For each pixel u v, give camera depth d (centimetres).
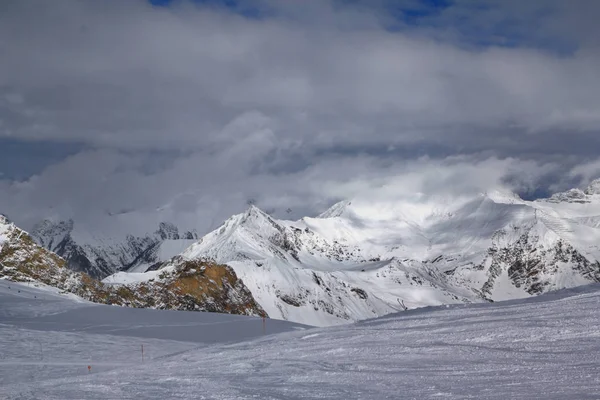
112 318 5975
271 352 2780
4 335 4519
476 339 2445
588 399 1397
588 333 2303
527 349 2158
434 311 3659
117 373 2564
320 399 1622
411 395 1595
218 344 3638
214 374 2231
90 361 3675
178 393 1836
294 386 1852
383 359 2255
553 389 1536
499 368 1888
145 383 2080
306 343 2964
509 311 3125
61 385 2181
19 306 6481
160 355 3956
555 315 2766
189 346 4531
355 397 1619
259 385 1909
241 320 6381
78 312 6247
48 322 5547
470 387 1642
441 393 1592
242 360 2606
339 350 2580
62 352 3962
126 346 4328
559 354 2019
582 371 1727
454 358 2142
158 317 6316
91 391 1953
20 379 3094
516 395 1500
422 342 2533
